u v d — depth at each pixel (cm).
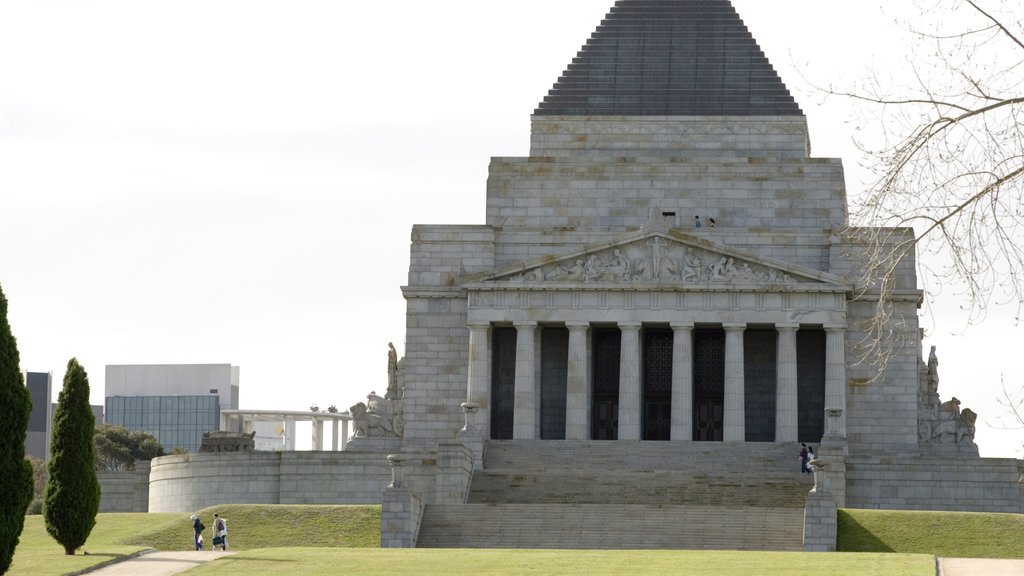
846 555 10075
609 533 12362
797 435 16538
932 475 14388
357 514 13012
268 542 12631
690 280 16625
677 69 18512
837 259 16888
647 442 16100
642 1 18788
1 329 8294
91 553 10662
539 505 12900
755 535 12256
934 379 17075
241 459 15400
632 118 18350
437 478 14225
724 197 17688
